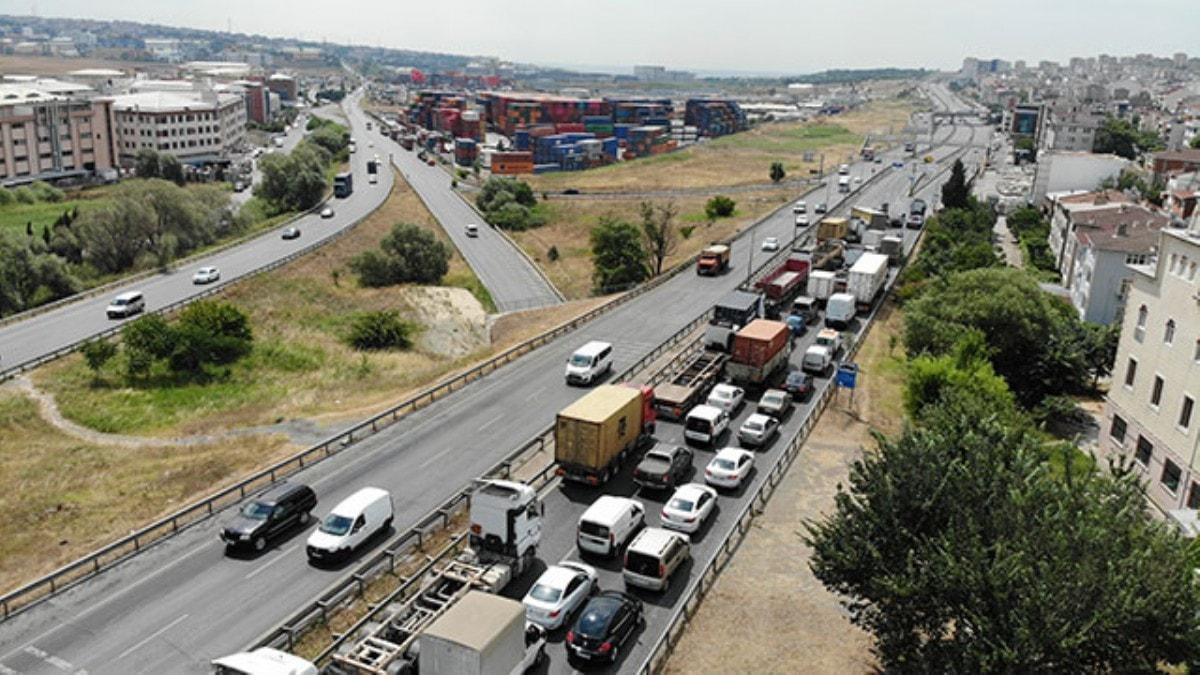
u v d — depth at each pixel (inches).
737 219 5438.0
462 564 1357.0
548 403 2251.5
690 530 1551.4
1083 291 3705.7
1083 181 6141.7
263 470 1802.4
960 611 975.0
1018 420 1796.3
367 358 3144.7
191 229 4566.9
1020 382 2701.8
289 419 2362.2
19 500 1872.5
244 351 3068.4
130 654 1206.9
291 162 6087.6
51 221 5246.1
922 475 1100.5
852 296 3043.8
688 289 3570.4
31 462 2111.2
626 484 1782.7
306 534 1572.3
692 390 2176.4
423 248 4343.0
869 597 1083.9
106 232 4229.8
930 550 1018.7
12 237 3887.8
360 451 1955.0
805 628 1278.3
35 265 3759.8
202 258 4279.0
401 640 1167.0
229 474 1964.8
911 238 4744.1
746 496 1737.2
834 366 2600.9
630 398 1860.2
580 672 1167.6
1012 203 6446.9
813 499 1717.5
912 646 1031.0
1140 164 7440.9
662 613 1312.7
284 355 3085.6
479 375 2484.0
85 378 2721.5
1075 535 956.0
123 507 1822.1
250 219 5290.4
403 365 3088.1
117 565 1455.5
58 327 3184.1
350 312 3695.9
